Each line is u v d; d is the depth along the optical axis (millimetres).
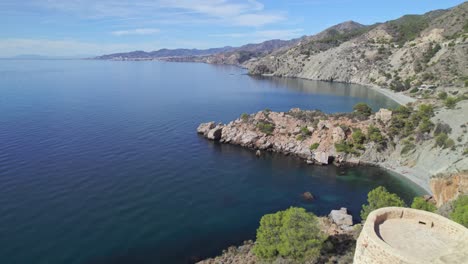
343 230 52188
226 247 50281
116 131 107625
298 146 96500
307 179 78562
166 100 175125
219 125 112375
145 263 46125
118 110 141625
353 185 75375
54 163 78000
